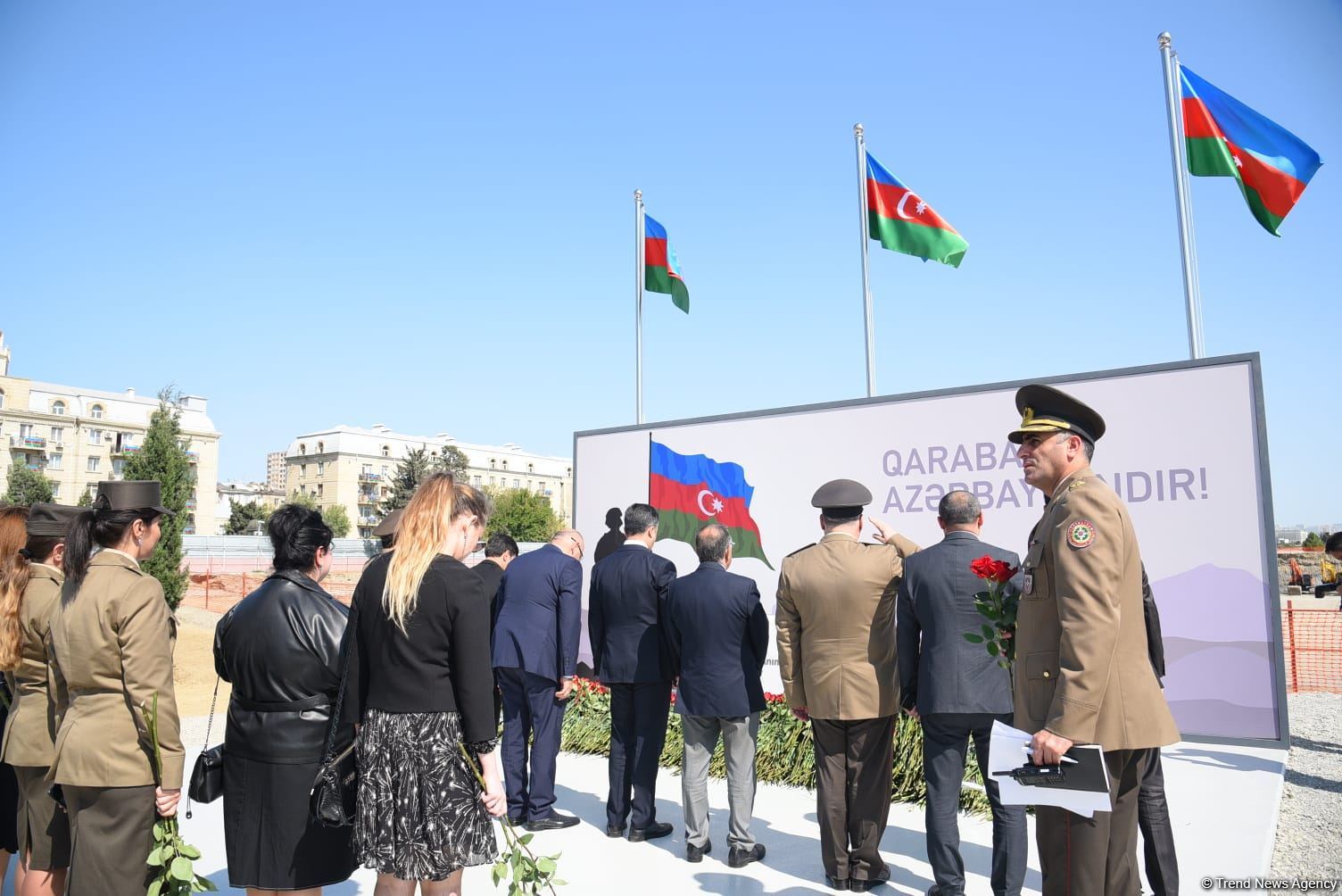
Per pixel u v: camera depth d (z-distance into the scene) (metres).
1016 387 7.07
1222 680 6.09
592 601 5.41
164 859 3.04
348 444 104.81
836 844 4.34
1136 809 2.83
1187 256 7.77
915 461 7.50
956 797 4.06
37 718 3.43
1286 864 4.65
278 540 3.28
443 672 2.89
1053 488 3.01
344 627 3.21
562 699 5.51
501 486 120.62
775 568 8.16
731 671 4.71
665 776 6.82
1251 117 7.96
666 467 8.97
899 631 4.23
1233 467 6.17
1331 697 11.69
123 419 79.50
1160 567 6.34
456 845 2.82
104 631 3.06
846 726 4.41
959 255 9.51
